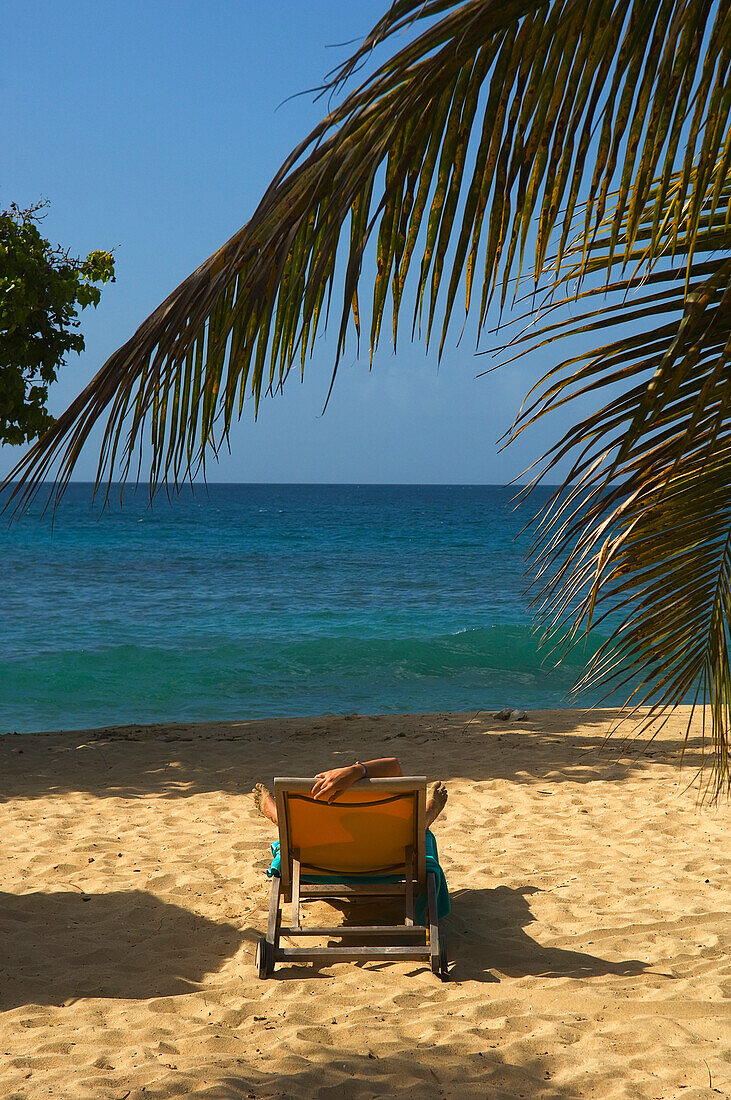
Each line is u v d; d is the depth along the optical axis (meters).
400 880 4.32
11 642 18.02
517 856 5.61
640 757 8.34
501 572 34.03
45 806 6.96
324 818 4.04
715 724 2.94
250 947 4.29
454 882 5.16
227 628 20.36
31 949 4.25
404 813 4.04
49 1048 3.28
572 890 4.96
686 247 2.19
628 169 1.81
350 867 4.30
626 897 4.84
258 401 1.98
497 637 17.38
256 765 8.33
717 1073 3.04
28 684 13.91
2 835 6.15
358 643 17.05
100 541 50.62
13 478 1.88
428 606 24.41
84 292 9.95
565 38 1.76
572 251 2.30
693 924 4.45
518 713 10.55
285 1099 2.89
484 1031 3.38
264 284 1.74
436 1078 3.05
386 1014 3.55
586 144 1.78
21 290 9.04
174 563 37.66
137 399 1.89
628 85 1.75
